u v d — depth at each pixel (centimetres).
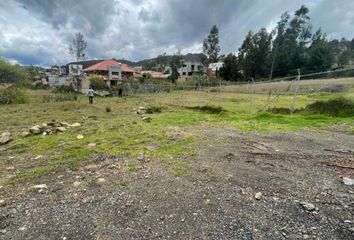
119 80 4341
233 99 1762
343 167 368
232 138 579
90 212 253
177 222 231
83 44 5456
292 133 613
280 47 4778
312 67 3778
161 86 2786
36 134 689
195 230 218
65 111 1305
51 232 219
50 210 259
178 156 442
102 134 673
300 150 463
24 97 1922
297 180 325
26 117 1091
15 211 258
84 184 327
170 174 354
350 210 247
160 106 1392
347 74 2769
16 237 212
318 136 574
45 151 511
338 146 485
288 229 217
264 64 4422
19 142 600
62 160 441
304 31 4706
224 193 290
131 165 398
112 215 246
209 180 329
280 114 908
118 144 548
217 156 437
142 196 286
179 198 279
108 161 425
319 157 419
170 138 593
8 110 1360
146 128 744
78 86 3431
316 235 208
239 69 4528
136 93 2644
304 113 896
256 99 1722
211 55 5550
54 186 324
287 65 4084
